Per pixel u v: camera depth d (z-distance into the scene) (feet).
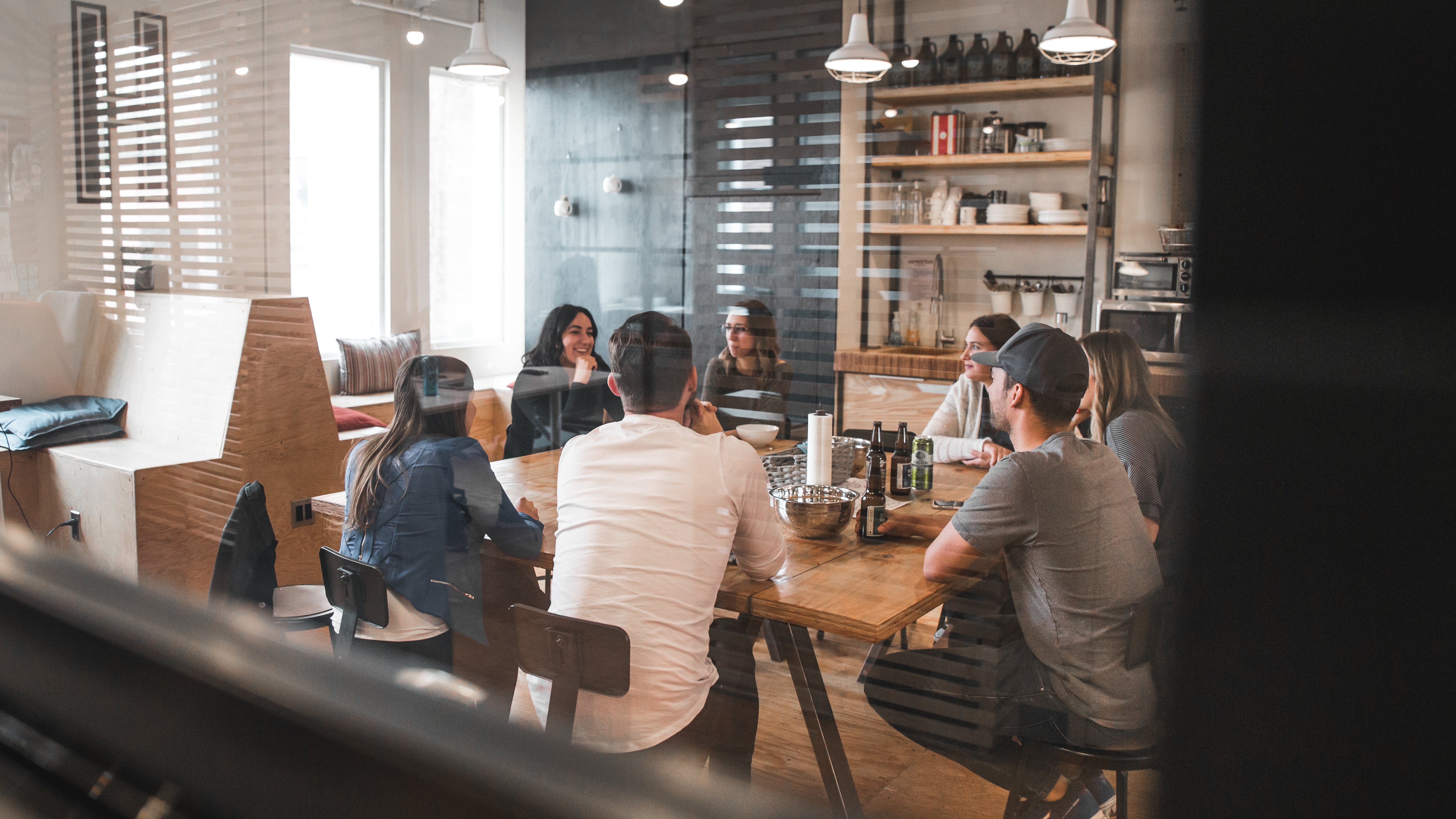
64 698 2.59
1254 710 0.92
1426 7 0.73
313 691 2.03
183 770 2.28
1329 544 0.84
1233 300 0.89
